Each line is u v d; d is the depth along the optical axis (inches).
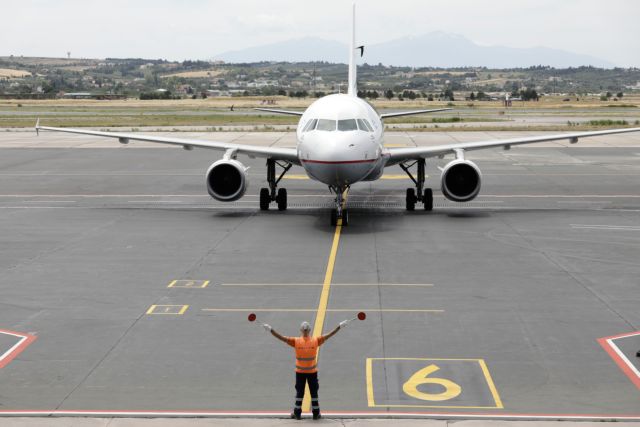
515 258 1021.2
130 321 756.0
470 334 711.7
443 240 1138.7
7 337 709.3
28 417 532.1
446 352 663.8
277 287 879.1
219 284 893.8
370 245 1106.1
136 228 1248.2
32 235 1191.6
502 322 747.4
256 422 523.2
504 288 871.1
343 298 832.3
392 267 972.6
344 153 1162.0
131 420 526.9
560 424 516.1
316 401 528.4
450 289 867.4
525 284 888.3
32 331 726.5
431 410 542.6
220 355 660.7
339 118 1214.9
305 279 914.7
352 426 515.8
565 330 722.2
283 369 627.2
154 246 1107.3
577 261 1003.9
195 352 668.1
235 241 1139.9
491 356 653.3
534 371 618.2
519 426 513.0
